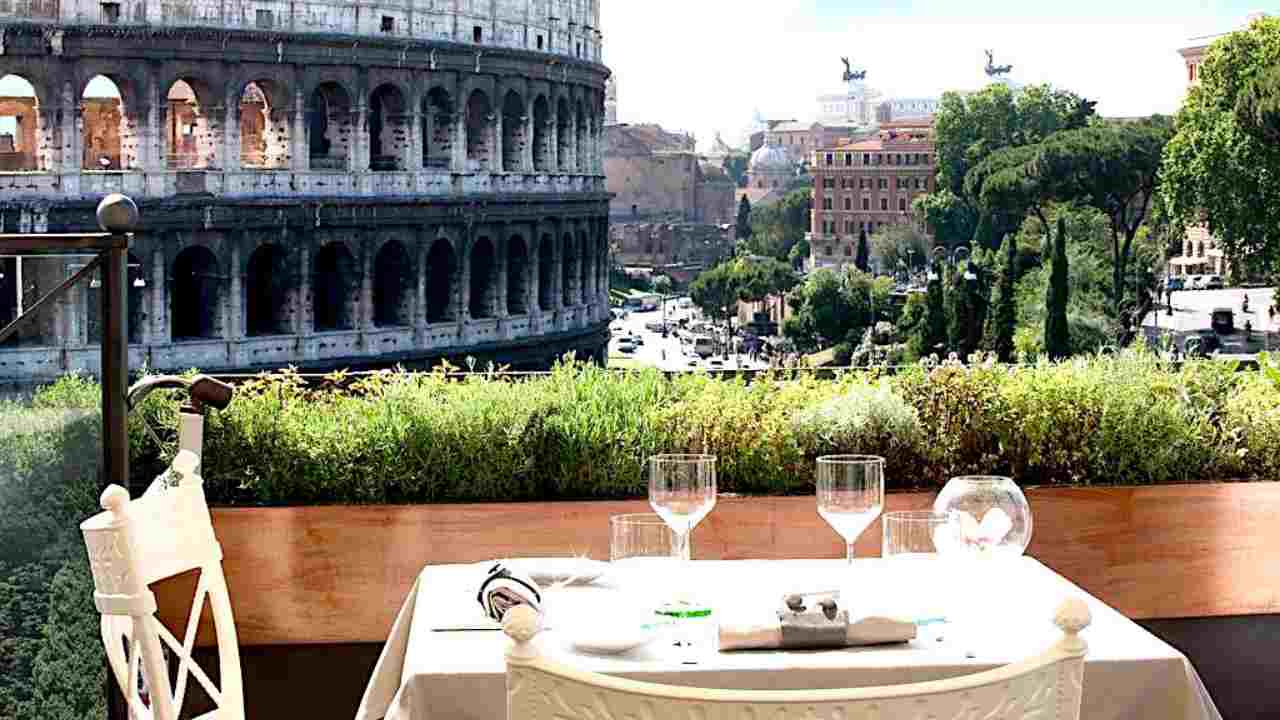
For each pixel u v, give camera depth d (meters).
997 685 5.22
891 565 7.52
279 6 105.38
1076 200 108.31
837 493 7.86
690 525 7.66
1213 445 13.07
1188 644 12.53
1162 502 12.67
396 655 8.26
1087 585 12.69
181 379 8.77
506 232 115.44
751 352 129.38
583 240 122.75
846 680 6.89
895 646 7.20
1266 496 12.74
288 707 11.61
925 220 130.25
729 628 7.12
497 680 6.91
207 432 12.34
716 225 150.62
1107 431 12.94
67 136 102.88
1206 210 102.25
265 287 107.19
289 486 12.38
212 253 103.69
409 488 12.48
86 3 102.44
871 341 105.25
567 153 121.88
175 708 7.13
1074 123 130.50
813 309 119.25
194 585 11.91
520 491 12.63
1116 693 7.04
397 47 108.94
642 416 12.85
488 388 13.23
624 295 145.50
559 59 118.88
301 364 106.00
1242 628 12.77
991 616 7.34
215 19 104.19
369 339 108.81
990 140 131.00
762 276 132.75
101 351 8.75
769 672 6.86
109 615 6.86
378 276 110.94
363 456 12.43
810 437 12.77
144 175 102.56
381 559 12.19
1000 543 7.32
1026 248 110.19
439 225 111.38
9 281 8.59
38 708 8.66
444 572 8.52
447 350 111.81
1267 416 13.13
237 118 105.25
